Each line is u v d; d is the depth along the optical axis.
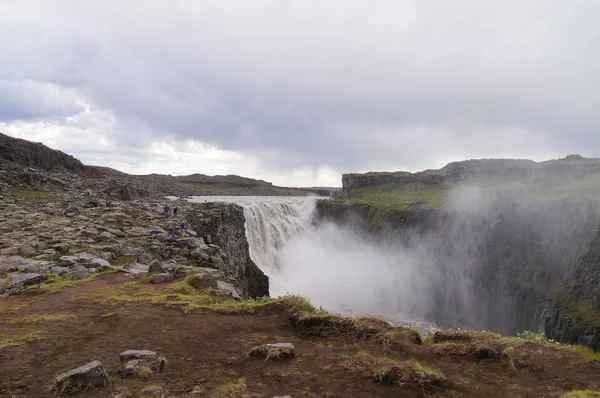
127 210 42.56
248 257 59.09
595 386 8.62
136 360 8.53
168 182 184.38
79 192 60.47
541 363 9.62
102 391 7.44
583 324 46.38
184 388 7.85
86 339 10.64
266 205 96.06
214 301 15.21
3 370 8.40
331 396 7.78
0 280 17.30
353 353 10.38
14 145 69.88
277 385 8.19
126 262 23.08
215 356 9.81
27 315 12.80
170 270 20.20
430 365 9.72
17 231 27.70
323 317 12.47
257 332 11.99
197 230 41.34
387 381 8.42
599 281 47.81
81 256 21.91
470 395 8.17
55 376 8.13
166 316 13.04
